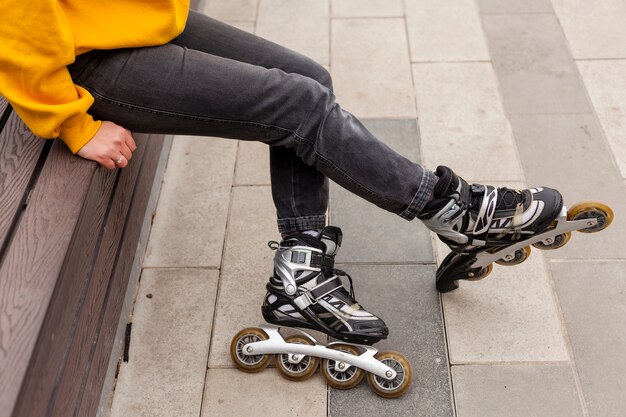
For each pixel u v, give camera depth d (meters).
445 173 1.48
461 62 2.64
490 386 1.69
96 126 1.39
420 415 1.65
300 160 1.57
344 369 1.65
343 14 2.90
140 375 1.76
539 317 1.82
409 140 2.36
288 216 1.62
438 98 2.51
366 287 1.92
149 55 1.36
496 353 1.75
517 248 1.61
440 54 2.69
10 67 1.21
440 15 2.87
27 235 1.25
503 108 2.45
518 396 1.67
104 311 1.59
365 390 1.69
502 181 2.20
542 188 1.55
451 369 1.73
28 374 1.07
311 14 2.91
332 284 1.64
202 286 1.95
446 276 1.78
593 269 1.92
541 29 2.76
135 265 1.95
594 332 1.78
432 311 1.85
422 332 1.81
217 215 2.15
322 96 1.42
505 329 1.80
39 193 1.32
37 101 1.26
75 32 1.30
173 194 2.22
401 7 2.92
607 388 1.67
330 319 1.64
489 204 1.50
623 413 1.63
